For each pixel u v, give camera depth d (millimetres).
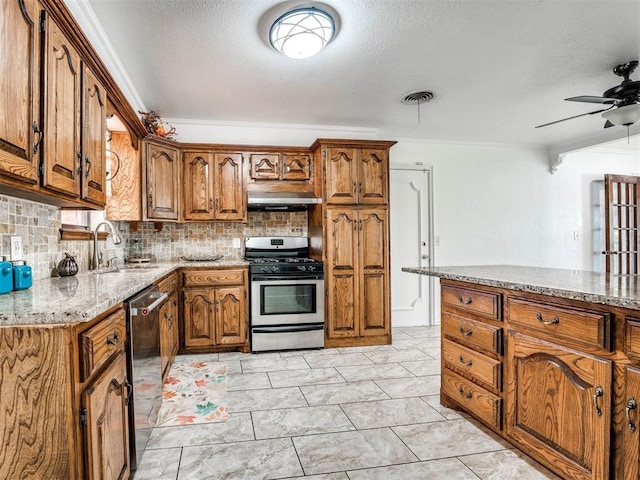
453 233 5074
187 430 2223
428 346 3947
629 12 2205
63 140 1605
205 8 2123
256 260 4051
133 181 3428
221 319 3703
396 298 4902
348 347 3916
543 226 5387
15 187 1333
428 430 2213
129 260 3738
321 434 2174
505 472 1812
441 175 5043
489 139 5023
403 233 4922
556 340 1660
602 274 2189
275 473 1813
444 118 4145
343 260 3893
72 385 1162
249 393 2752
